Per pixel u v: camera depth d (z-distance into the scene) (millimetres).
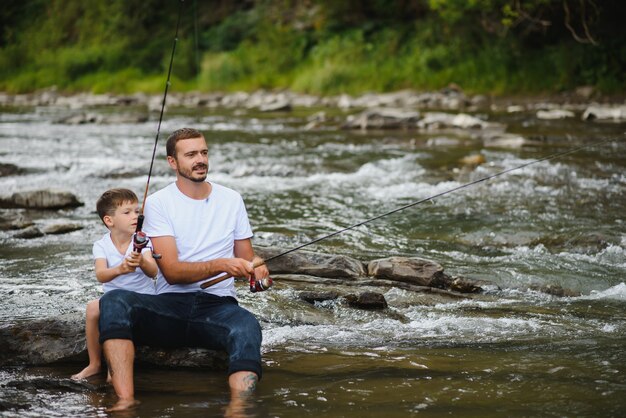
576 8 22609
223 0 33281
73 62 32875
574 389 3666
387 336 4586
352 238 7078
